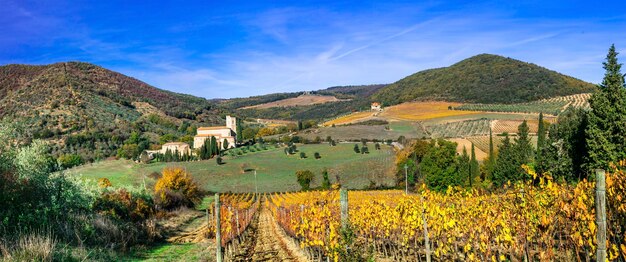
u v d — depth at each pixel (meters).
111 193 21.55
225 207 25.11
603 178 5.13
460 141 81.38
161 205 31.59
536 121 91.12
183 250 16.53
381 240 15.37
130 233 16.53
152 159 95.19
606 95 27.86
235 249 18.95
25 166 14.36
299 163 86.94
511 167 43.53
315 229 15.51
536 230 8.42
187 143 112.00
